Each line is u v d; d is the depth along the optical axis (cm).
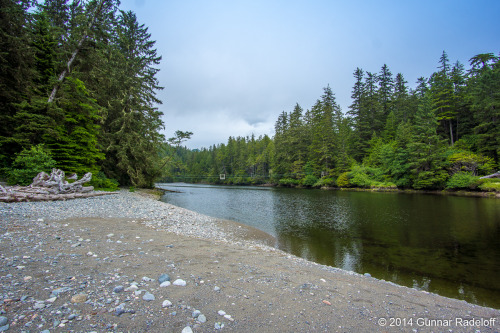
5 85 1250
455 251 889
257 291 353
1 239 483
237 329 245
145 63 2770
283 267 515
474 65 4019
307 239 1049
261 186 6128
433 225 1283
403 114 5047
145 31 2845
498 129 2992
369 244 977
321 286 412
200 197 2964
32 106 1264
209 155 9362
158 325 239
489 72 3231
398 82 5850
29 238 507
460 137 3978
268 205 2178
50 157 1301
